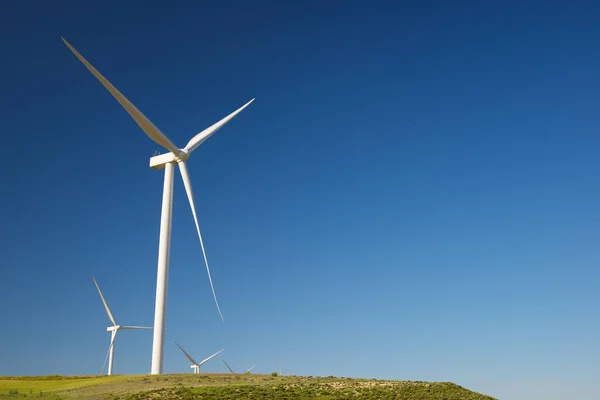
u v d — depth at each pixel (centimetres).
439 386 7144
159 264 8619
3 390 6500
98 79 8238
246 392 6234
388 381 7450
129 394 6094
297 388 6675
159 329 8312
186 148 9500
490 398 6856
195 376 7612
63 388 6788
